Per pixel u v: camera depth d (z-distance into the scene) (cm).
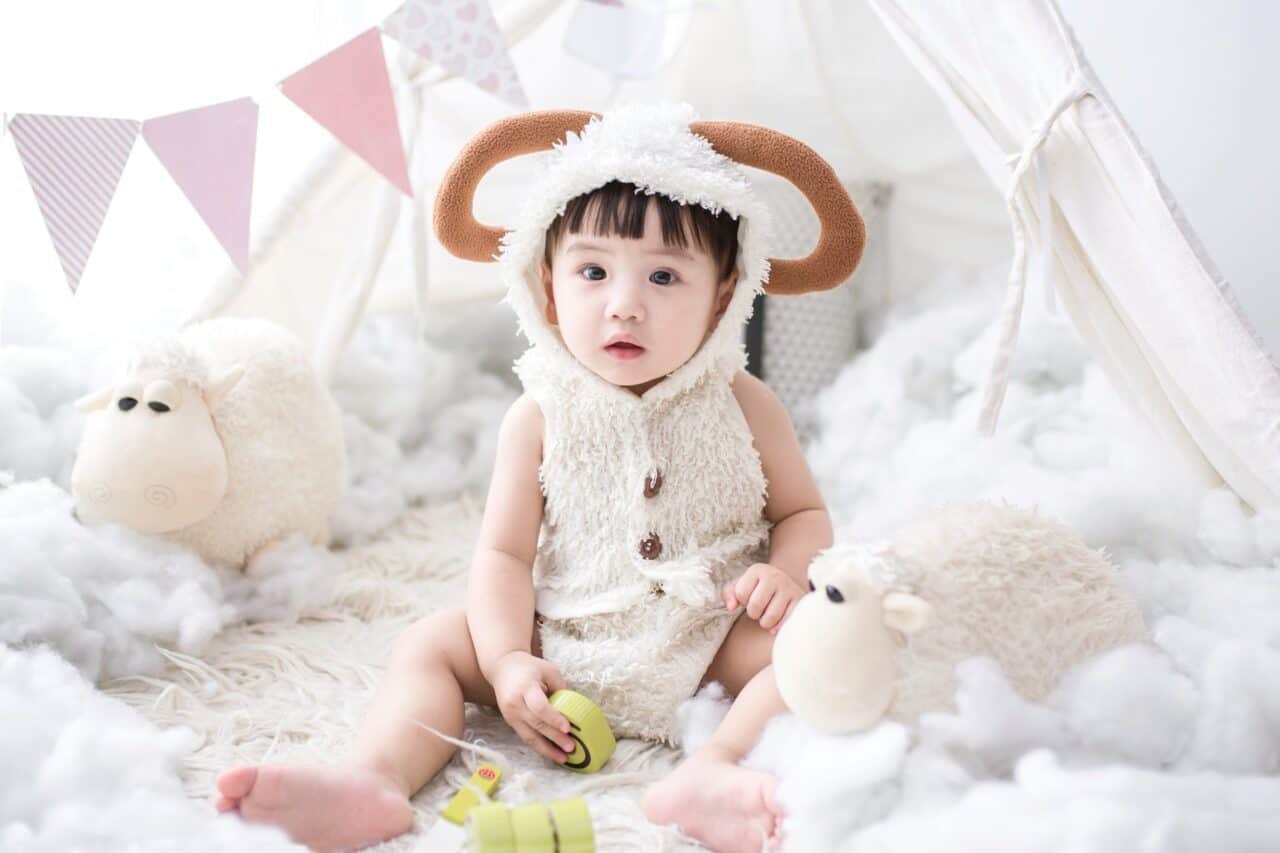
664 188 117
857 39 201
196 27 171
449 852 96
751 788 97
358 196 180
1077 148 128
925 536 103
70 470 157
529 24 170
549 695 114
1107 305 139
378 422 199
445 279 210
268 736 118
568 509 125
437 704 112
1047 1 123
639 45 182
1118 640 103
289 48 174
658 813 101
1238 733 97
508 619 119
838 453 193
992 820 85
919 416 195
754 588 115
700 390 126
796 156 123
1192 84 159
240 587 147
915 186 231
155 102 172
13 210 176
